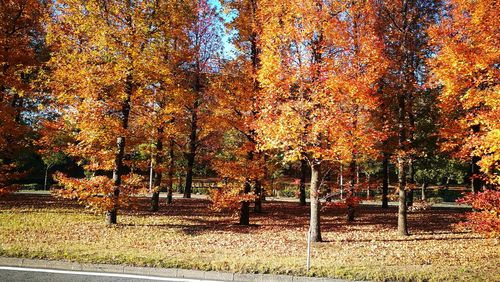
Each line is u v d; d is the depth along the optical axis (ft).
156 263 25.21
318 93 35.68
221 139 79.05
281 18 38.96
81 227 41.70
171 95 45.73
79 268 24.99
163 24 43.52
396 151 45.73
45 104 58.49
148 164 54.34
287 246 36.65
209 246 35.29
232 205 46.52
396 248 36.42
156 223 48.11
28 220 44.52
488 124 30.30
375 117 49.21
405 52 45.96
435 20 46.78
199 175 124.57
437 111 54.54
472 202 32.37
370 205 87.35
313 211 40.16
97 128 40.45
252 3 49.47
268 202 89.61
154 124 45.75
